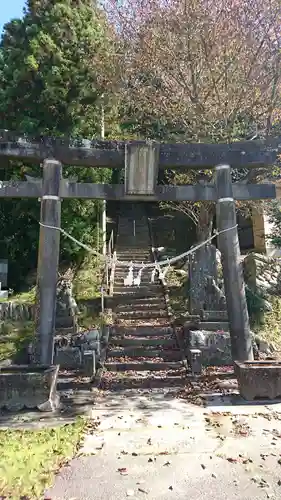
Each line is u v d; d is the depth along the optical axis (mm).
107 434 6234
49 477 4793
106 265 16828
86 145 9398
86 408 7656
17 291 15922
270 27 12422
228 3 12617
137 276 16906
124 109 18609
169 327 12859
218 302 11914
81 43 15914
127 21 14523
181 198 9445
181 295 15336
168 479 4750
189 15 12555
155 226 25844
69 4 17000
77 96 16000
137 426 6586
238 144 9578
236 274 9070
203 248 13461
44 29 16203
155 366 10680
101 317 13695
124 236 23703
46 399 7555
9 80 16391
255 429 6332
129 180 9203
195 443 5793
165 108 14359
